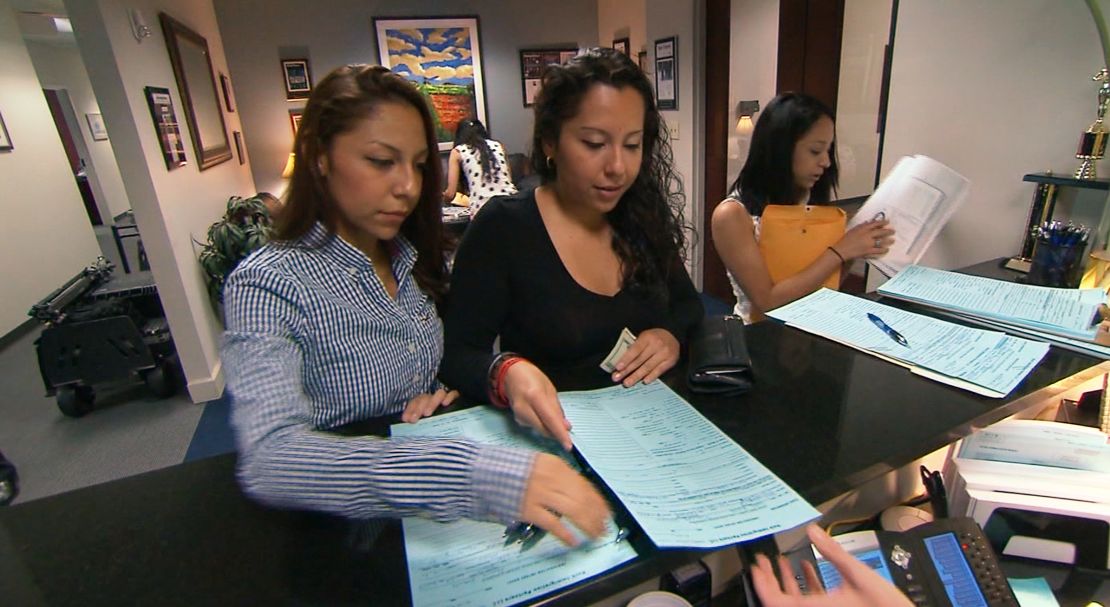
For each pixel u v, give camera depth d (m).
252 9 4.56
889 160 1.67
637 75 0.75
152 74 2.67
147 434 2.54
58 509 0.55
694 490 0.49
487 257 0.88
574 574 0.44
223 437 2.48
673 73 3.28
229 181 3.99
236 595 0.44
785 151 1.34
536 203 0.90
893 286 1.00
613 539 0.46
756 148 1.40
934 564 0.63
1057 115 1.24
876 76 3.34
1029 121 1.30
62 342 2.61
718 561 0.67
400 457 0.48
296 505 0.49
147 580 0.46
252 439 0.53
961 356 0.73
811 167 1.36
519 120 5.43
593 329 0.88
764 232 1.36
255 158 4.86
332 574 0.45
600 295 0.89
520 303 0.89
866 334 0.81
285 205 0.73
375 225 0.70
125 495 0.56
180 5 3.40
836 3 2.98
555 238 0.88
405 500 0.47
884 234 1.20
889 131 1.66
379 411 0.77
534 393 0.61
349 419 0.75
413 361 0.81
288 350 0.64
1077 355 0.72
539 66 5.31
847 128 3.42
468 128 4.21
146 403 2.81
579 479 0.47
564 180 0.81
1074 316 0.80
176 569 0.47
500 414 0.68
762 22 2.89
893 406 0.64
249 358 0.60
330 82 0.67
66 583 0.46
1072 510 0.66
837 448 0.56
